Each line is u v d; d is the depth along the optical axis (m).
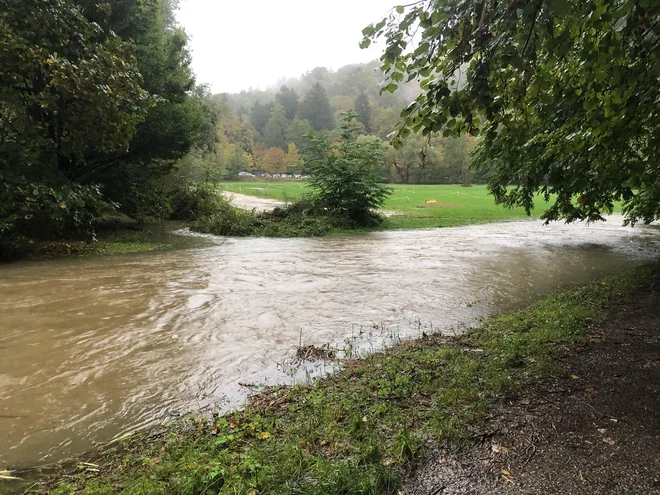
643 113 4.76
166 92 18.88
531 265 11.84
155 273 10.62
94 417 4.14
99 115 12.53
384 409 3.92
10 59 11.42
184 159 28.17
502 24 2.88
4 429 3.92
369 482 2.83
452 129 3.86
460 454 3.22
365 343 6.12
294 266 11.69
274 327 6.76
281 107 124.81
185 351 5.77
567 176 10.33
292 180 91.62
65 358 5.50
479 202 37.28
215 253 13.84
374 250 14.63
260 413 4.04
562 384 4.29
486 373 4.59
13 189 12.56
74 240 15.23
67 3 12.41
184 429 3.90
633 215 13.90
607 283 8.91
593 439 3.33
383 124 103.38
